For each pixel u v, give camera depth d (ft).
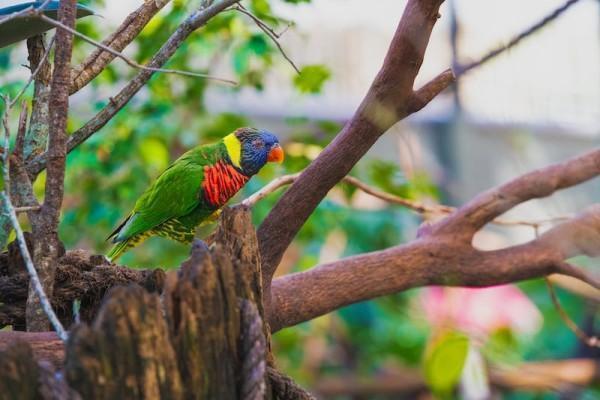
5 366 5.43
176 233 14.87
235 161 14.97
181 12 16.15
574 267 12.37
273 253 10.39
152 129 17.95
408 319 27.61
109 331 5.65
